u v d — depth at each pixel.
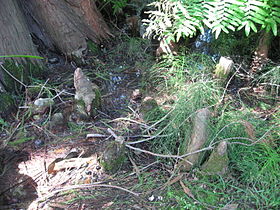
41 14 3.23
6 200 2.03
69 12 3.29
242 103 2.77
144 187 2.09
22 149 2.41
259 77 2.95
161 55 3.29
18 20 3.03
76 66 3.37
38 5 3.18
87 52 3.41
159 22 2.89
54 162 2.27
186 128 2.38
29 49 3.11
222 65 2.90
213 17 2.62
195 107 2.52
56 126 2.60
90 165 2.25
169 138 2.38
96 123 2.64
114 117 2.72
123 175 2.18
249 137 2.30
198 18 2.70
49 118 2.65
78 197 2.03
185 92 2.65
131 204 1.97
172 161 2.26
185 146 2.25
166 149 2.33
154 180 2.14
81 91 2.59
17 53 2.97
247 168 2.13
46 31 3.34
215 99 2.74
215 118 2.50
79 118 2.63
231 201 1.97
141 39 3.58
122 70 3.33
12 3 2.98
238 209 1.92
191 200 1.98
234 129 2.37
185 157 2.19
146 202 1.98
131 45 3.49
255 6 2.53
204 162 2.20
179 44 3.54
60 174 2.21
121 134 2.51
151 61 3.39
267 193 2.01
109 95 3.00
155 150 2.39
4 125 2.62
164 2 3.23
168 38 2.82
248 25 2.53
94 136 2.47
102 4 3.92
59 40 3.30
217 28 2.58
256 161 2.21
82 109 2.62
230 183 2.09
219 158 2.08
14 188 2.11
